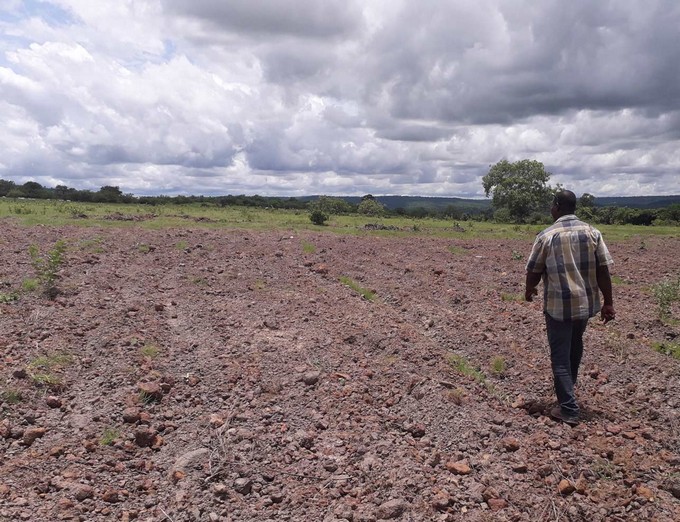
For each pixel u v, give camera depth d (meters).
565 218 5.33
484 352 7.03
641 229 30.45
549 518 3.89
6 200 40.59
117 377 5.75
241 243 14.93
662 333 8.16
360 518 3.84
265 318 7.91
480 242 19.80
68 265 10.58
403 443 4.80
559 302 5.16
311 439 4.81
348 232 21.55
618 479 4.37
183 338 7.02
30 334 6.65
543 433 4.98
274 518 3.90
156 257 12.04
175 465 4.42
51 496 3.95
